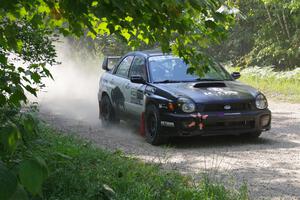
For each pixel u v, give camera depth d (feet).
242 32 112.68
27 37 25.50
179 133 33.78
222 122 34.04
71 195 18.45
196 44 16.06
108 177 21.49
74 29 14.74
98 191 18.49
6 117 12.48
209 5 13.20
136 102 38.04
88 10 12.71
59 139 29.12
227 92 35.19
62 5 13.10
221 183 23.62
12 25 14.98
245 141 36.35
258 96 35.40
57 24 16.40
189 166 28.48
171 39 15.14
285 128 42.24
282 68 106.01
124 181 21.04
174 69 38.09
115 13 12.92
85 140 32.81
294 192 23.44
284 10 104.06
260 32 107.34
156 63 38.37
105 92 43.78
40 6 15.43
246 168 28.19
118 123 43.04
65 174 19.51
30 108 21.97
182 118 33.58
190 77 37.60
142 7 13.14
